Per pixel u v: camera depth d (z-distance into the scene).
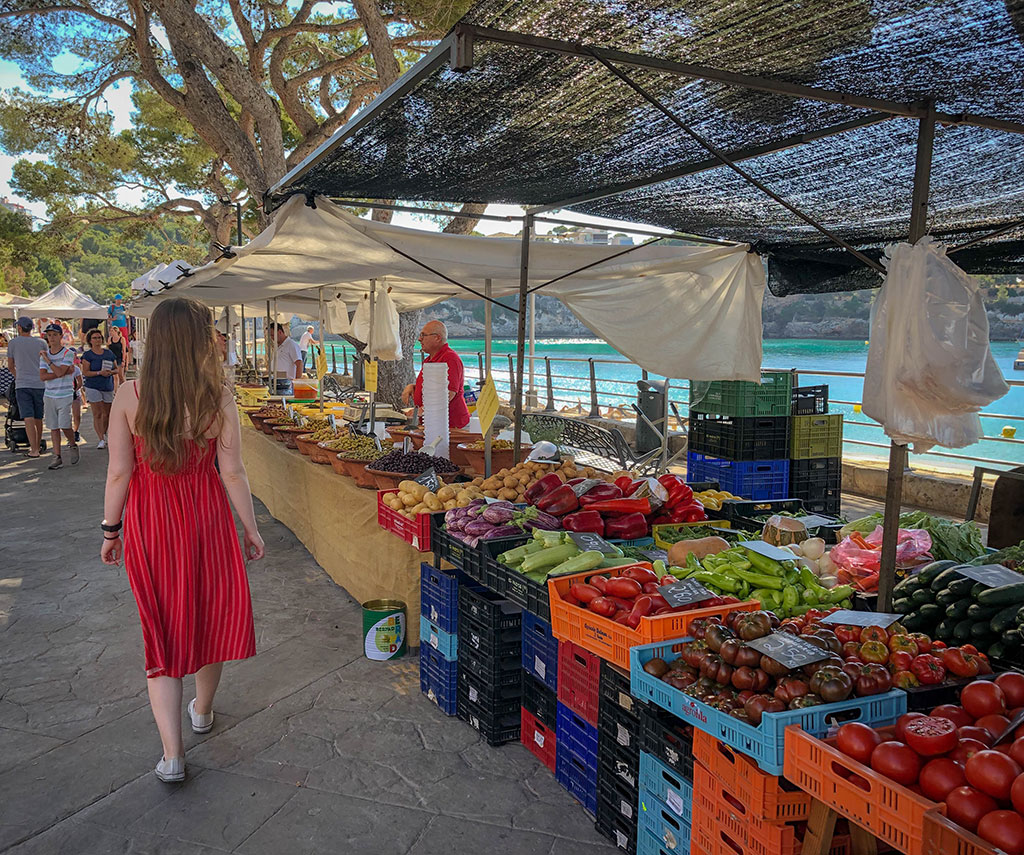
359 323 11.03
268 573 6.06
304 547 6.81
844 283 6.22
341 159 3.58
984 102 2.86
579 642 2.78
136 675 4.26
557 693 3.19
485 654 3.52
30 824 2.94
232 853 2.78
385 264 5.49
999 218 4.95
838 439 7.06
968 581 2.71
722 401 6.81
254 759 3.40
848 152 3.55
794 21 2.19
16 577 5.96
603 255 5.31
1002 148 3.46
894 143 3.42
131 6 11.95
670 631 2.47
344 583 5.45
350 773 3.30
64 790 3.17
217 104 11.36
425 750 3.49
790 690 2.00
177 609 3.14
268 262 5.58
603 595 2.77
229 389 3.26
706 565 3.04
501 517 3.65
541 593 3.02
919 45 2.35
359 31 16.53
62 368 10.55
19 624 5.00
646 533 3.77
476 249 4.93
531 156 3.64
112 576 6.00
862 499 8.59
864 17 2.15
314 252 5.14
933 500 8.03
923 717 1.83
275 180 11.76
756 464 6.73
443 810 3.04
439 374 5.33
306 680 4.19
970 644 2.46
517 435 5.00
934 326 2.37
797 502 4.39
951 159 3.64
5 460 11.35
